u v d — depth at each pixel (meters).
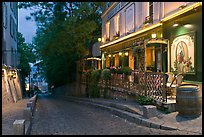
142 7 17.59
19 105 18.08
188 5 12.16
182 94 8.56
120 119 10.43
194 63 11.74
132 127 8.61
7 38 23.69
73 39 23.12
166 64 14.58
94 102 17.22
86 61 27.58
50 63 32.56
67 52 26.16
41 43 28.08
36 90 68.56
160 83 10.10
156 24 15.27
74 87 29.48
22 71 43.72
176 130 7.64
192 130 7.39
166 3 14.42
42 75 46.31
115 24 23.62
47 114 12.91
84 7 22.16
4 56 21.70
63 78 32.69
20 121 7.01
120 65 22.48
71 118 11.19
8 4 24.81
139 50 17.20
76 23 22.33
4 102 18.73
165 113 9.32
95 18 27.11
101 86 19.80
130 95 14.02
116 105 12.65
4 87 19.77
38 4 23.64
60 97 33.09
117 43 23.11
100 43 28.64
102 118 10.91
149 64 16.70
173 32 13.64
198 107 8.47
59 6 23.42
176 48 13.31
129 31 20.11
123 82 15.39
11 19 27.25
